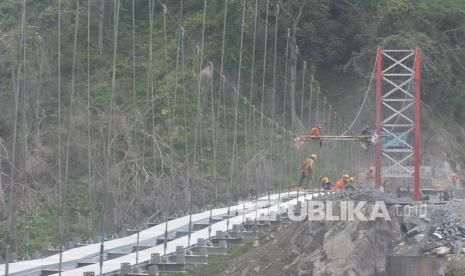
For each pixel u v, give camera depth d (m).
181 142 175.75
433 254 100.88
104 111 168.75
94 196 140.75
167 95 174.50
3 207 140.00
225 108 170.00
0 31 167.88
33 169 152.75
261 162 164.00
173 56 194.62
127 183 155.50
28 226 136.75
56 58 174.12
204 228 112.81
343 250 96.50
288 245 100.12
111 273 79.81
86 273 73.06
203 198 152.00
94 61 184.50
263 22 196.25
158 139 170.75
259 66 199.38
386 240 101.38
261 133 164.00
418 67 167.25
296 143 123.62
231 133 183.12
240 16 194.38
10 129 157.25
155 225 117.88
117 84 182.25
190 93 185.50
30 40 164.12
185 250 95.44
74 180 153.50
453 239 105.56
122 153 161.62
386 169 168.00
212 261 97.44
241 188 159.50
